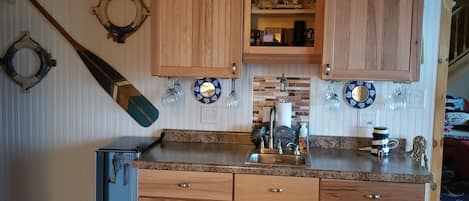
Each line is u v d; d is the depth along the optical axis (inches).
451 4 95.5
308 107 100.7
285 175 79.2
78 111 109.1
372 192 77.4
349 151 96.8
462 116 224.8
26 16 108.0
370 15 84.0
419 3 82.7
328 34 85.0
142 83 105.9
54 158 111.3
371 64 84.7
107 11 105.2
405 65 84.0
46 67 108.3
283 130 95.4
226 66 89.0
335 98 98.8
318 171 78.1
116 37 105.6
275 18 92.3
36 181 112.7
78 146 110.3
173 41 89.8
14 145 111.8
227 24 88.0
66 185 112.0
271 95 101.6
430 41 96.7
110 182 92.7
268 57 90.0
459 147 179.8
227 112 103.7
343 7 84.4
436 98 97.3
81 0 106.0
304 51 88.5
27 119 110.7
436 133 98.0
